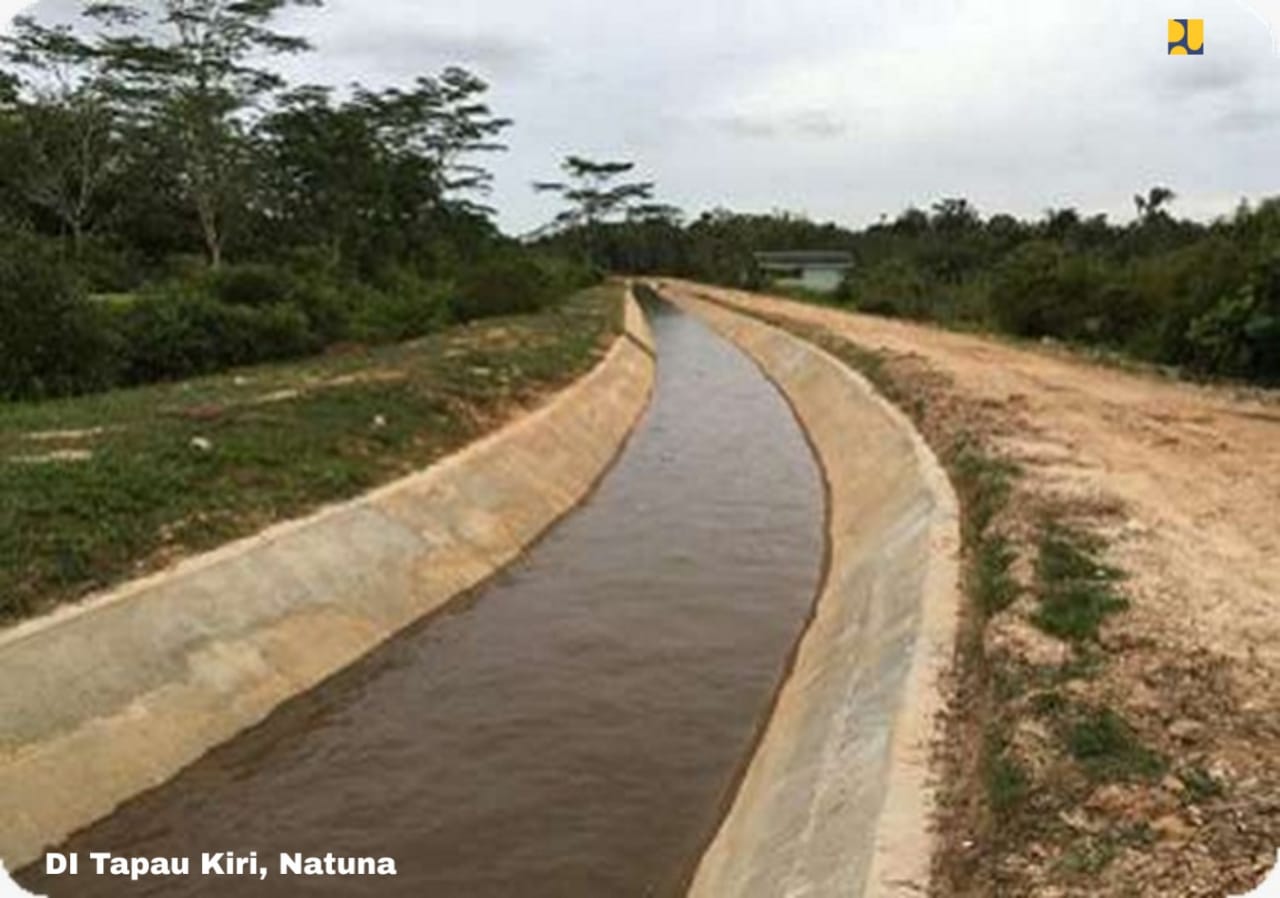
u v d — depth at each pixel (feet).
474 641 52.60
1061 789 27.02
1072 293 129.29
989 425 69.51
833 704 40.42
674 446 97.86
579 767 41.19
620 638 53.16
